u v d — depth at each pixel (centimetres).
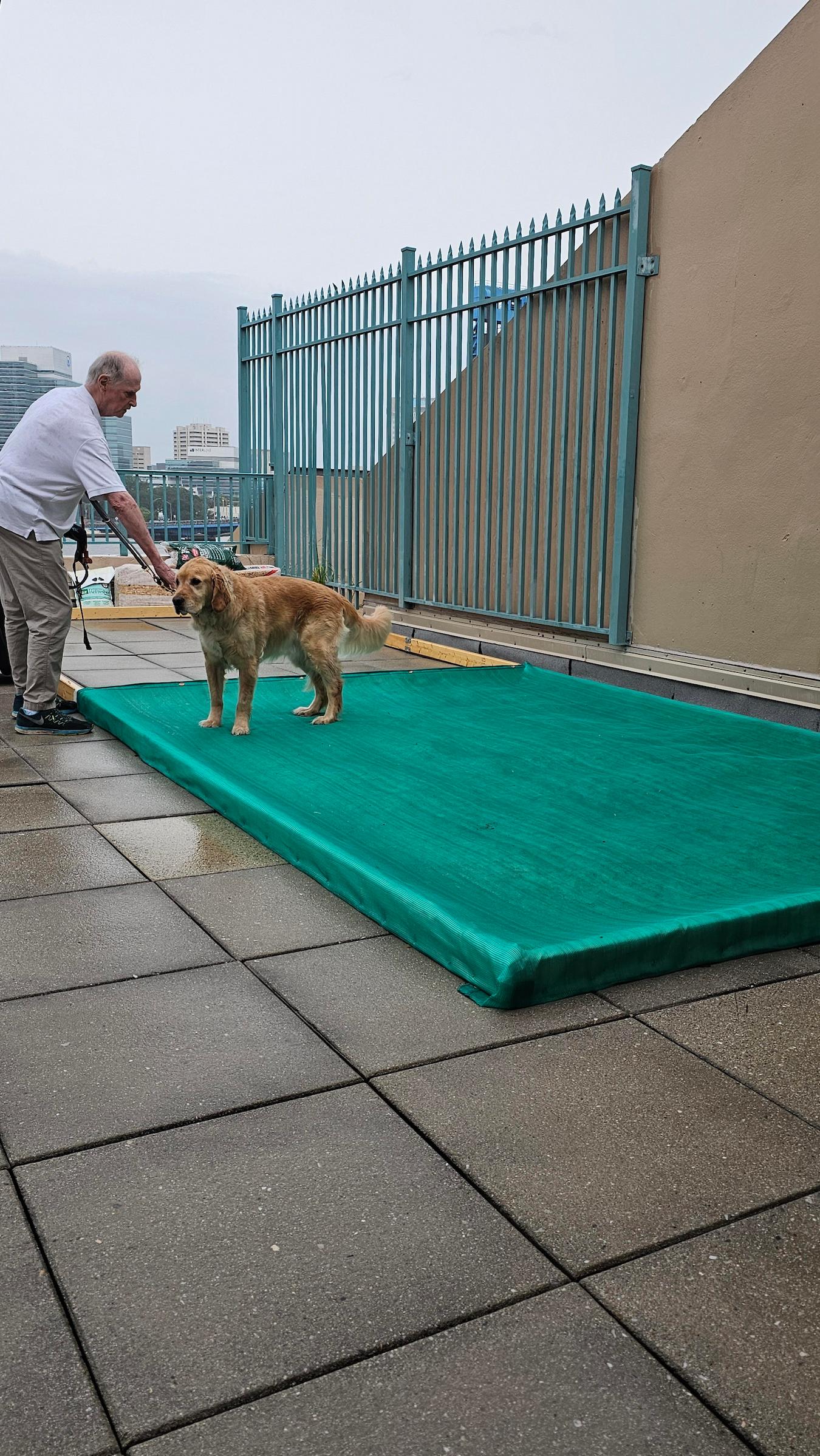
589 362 743
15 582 553
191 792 475
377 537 1021
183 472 1288
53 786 485
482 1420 156
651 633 727
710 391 659
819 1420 157
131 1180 209
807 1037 271
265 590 572
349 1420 155
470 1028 271
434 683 731
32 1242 191
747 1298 181
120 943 319
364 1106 235
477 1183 210
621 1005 287
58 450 532
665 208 676
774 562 631
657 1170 215
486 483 852
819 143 573
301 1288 181
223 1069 250
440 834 408
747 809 446
